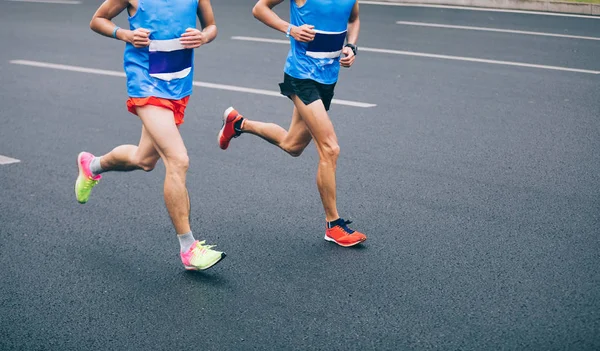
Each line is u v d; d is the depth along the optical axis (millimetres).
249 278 4676
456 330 4016
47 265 4879
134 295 4477
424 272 4695
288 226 5477
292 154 5547
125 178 6512
